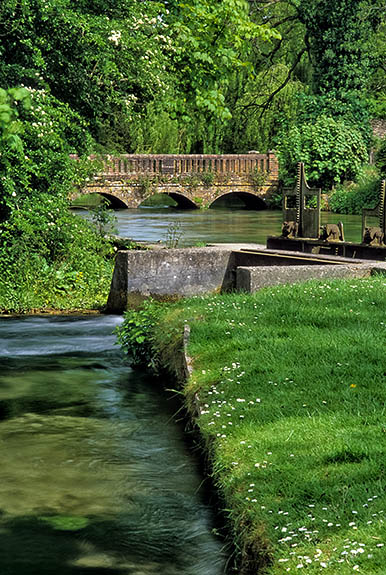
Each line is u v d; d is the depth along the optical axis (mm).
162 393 8742
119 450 6836
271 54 47031
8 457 6664
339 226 14586
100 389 8930
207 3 19688
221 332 8734
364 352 7539
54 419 7766
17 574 4719
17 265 14992
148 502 5734
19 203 15570
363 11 42938
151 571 4773
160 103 18812
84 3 16812
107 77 16766
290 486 4867
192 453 6734
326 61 43781
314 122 43375
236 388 6918
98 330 12133
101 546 5074
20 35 15172
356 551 3969
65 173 16328
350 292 10320
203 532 5258
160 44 18109
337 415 6012
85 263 16016
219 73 20297
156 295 13305
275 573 4062
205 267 13586
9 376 9523
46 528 5324
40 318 13062
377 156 43094
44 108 15234
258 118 48312
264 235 25906
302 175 15352
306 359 7484
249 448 5566
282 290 10727
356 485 4738
